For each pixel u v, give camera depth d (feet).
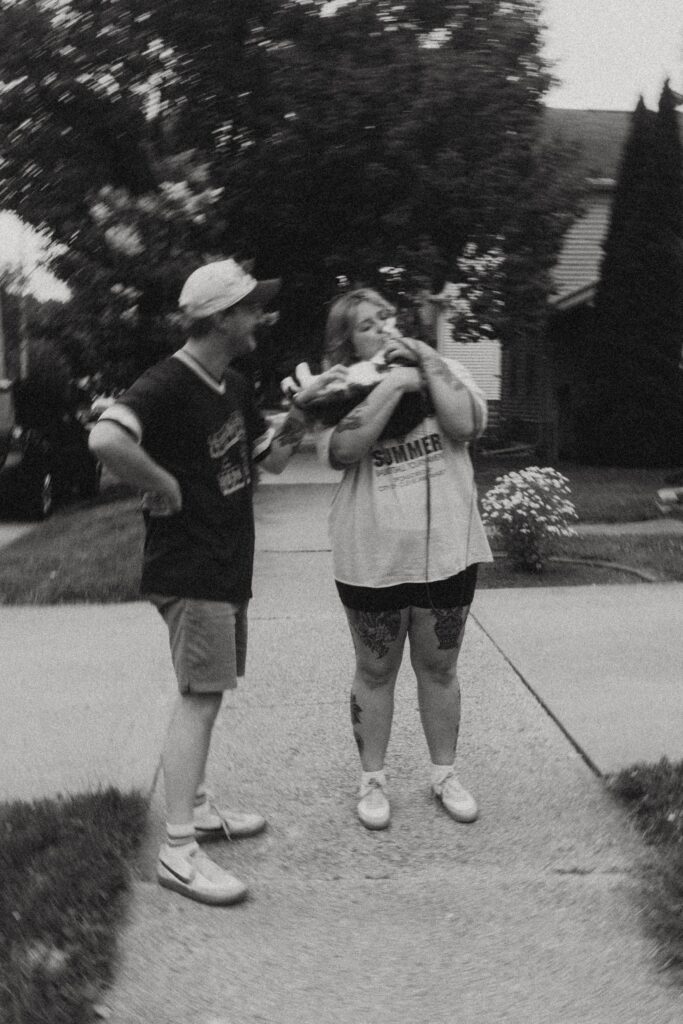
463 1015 8.58
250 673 17.46
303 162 50.19
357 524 11.55
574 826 11.81
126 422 9.76
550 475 26.73
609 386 57.06
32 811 11.79
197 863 10.49
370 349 11.73
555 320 63.52
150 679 17.25
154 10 49.21
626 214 56.44
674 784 12.30
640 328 56.29
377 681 11.94
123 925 9.83
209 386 10.40
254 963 9.32
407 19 52.44
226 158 51.42
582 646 18.70
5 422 45.44
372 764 12.14
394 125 49.52
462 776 13.23
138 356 48.85
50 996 8.50
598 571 25.79
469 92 49.26
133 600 22.98
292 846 11.50
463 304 56.75
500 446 70.03
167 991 8.89
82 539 31.48
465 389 11.40
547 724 14.92
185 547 10.36
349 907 10.26
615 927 9.78
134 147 50.39
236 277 10.25
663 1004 8.65
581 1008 8.63
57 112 49.90
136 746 14.29
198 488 10.34
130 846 11.07
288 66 49.57
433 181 49.34
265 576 25.52
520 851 11.29
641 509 37.70
